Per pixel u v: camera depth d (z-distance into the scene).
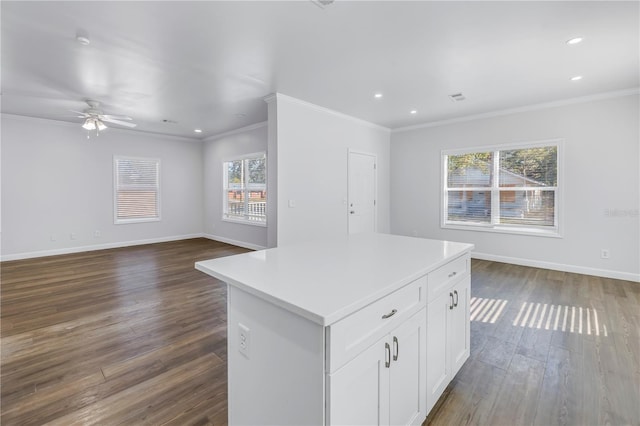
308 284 1.24
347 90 3.97
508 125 4.85
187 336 2.60
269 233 4.36
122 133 6.53
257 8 2.22
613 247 4.10
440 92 4.02
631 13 2.29
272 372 1.16
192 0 2.12
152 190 7.03
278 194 4.23
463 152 5.35
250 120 5.69
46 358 2.25
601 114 4.10
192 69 3.29
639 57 3.01
